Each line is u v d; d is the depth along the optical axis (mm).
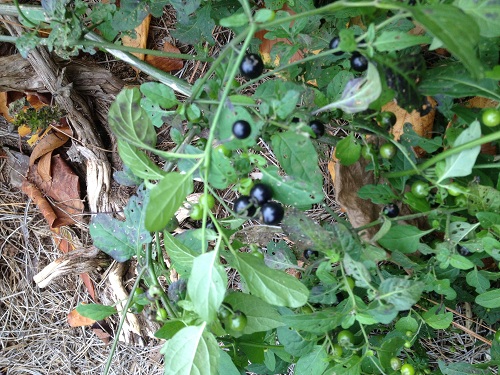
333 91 243
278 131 203
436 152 293
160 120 248
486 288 261
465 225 227
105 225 257
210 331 205
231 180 183
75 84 371
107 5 264
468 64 141
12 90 370
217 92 224
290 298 190
